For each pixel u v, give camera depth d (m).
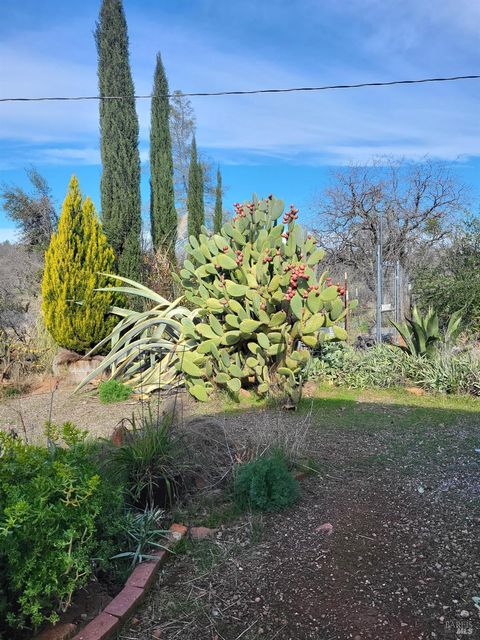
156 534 2.63
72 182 7.32
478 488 3.31
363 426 4.81
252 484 2.97
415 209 15.03
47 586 1.86
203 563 2.49
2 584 1.86
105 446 3.22
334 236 15.54
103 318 7.50
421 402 5.81
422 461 3.84
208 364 5.80
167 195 10.62
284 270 5.39
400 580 2.33
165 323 6.74
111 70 8.52
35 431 4.86
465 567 2.42
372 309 15.17
